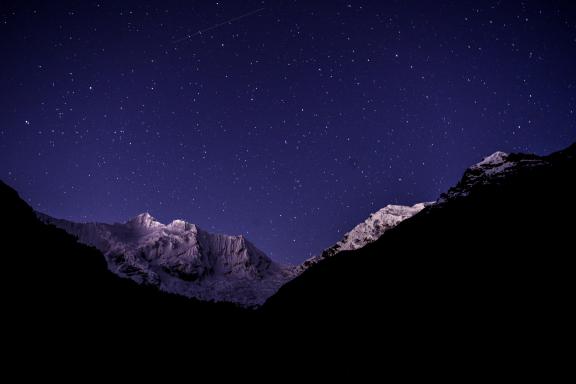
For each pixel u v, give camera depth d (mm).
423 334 43156
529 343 31328
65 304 36812
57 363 25141
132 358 32656
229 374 37938
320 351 49250
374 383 33938
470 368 30750
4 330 25734
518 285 45906
